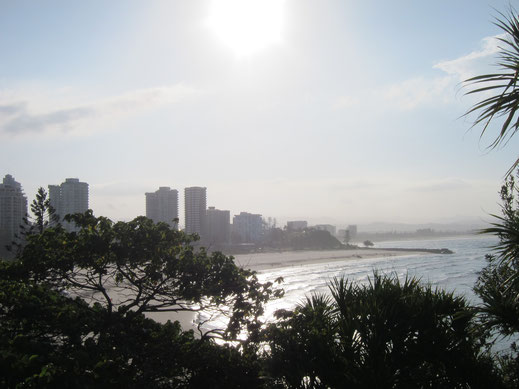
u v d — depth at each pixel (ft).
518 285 19.48
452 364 21.21
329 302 28.96
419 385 21.22
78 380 24.18
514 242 19.13
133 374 28.63
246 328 34.55
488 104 16.80
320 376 20.90
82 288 37.50
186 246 39.47
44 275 36.42
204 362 32.09
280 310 31.94
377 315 21.66
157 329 35.76
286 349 22.88
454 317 22.61
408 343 21.49
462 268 275.80
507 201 26.61
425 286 25.86
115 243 36.17
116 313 34.42
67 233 36.40
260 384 28.17
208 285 36.04
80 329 30.19
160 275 35.91
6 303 30.50
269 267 356.38
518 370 22.72
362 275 257.34
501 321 20.11
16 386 22.20
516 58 17.04
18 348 26.16
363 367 20.13
